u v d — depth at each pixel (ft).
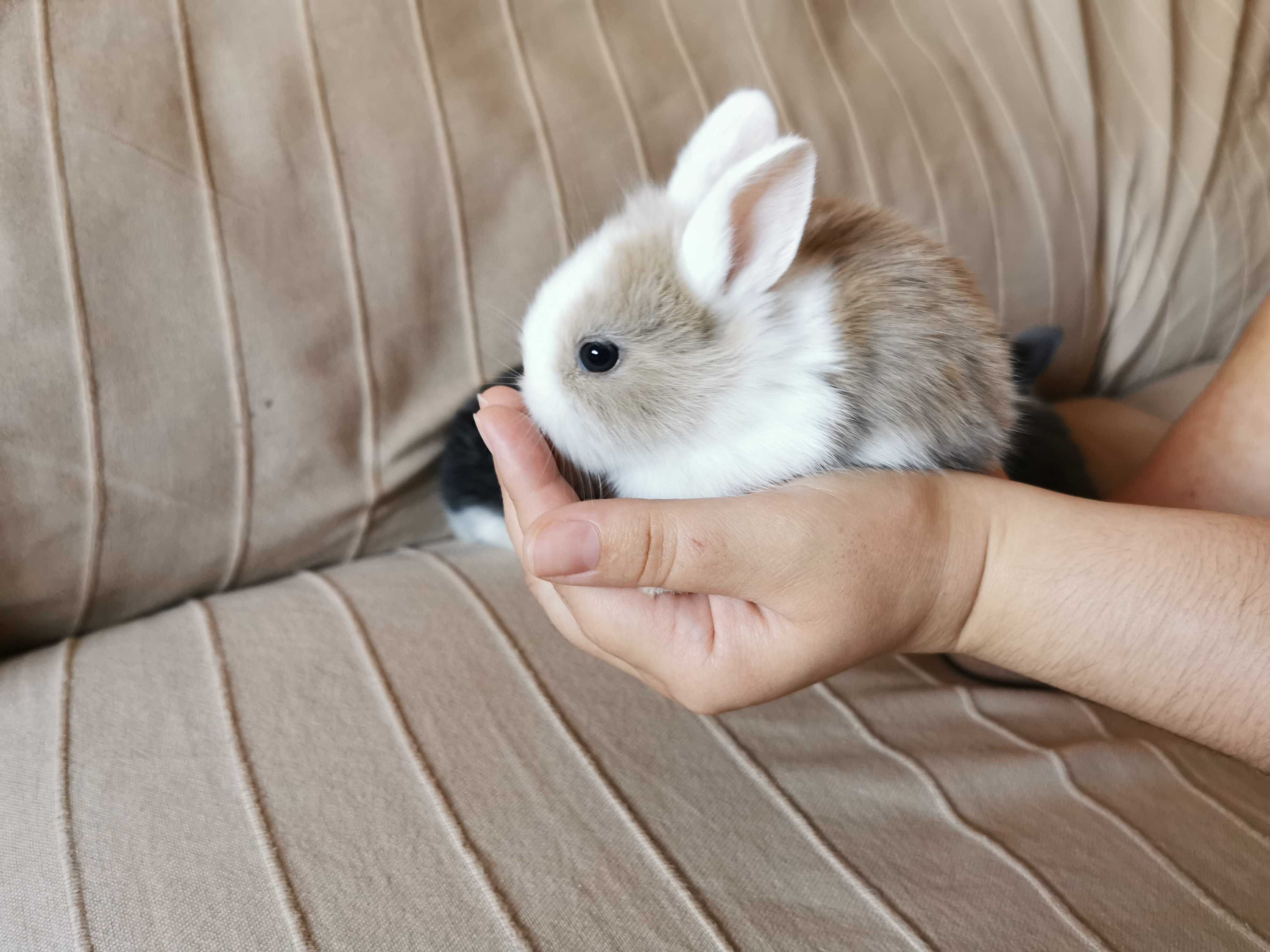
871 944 0.65
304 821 0.70
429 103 1.03
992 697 0.93
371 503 1.07
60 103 0.87
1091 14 1.49
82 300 0.88
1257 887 0.72
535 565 0.70
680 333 0.79
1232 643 0.73
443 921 0.64
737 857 0.71
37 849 0.67
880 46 1.34
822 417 0.78
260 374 0.97
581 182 1.11
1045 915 0.68
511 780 0.75
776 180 0.74
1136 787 0.82
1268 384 0.97
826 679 0.79
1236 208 1.58
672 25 1.20
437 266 1.05
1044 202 1.42
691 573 0.71
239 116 0.95
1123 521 0.78
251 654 0.86
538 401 0.82
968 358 0.79
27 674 0.85
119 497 0.92
